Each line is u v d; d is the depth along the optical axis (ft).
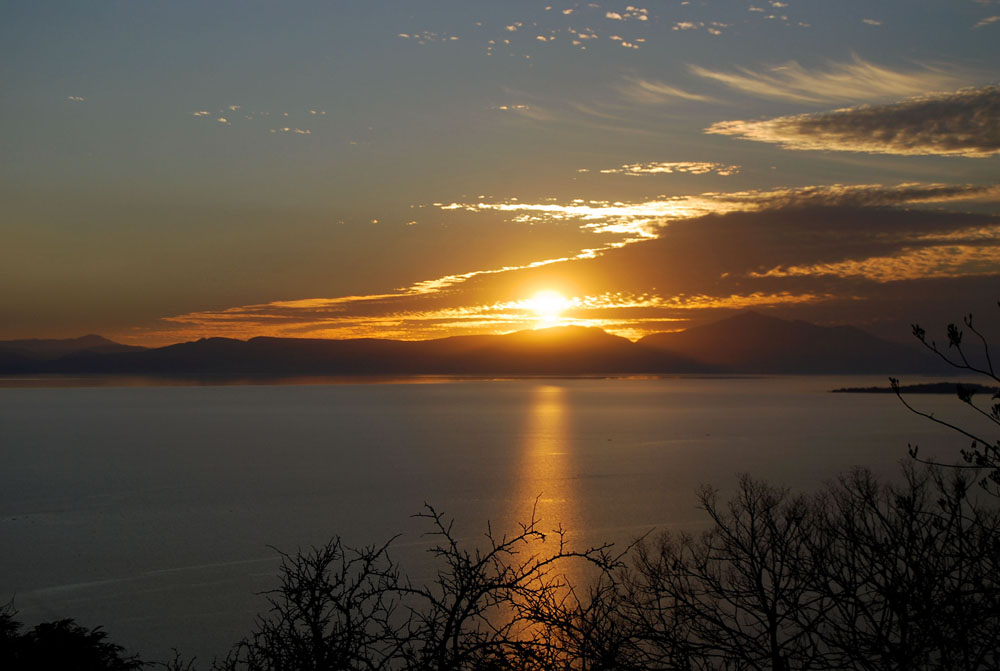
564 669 11.87
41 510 180.24
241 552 128.98
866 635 15.10
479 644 11.69
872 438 342.44
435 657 11.70
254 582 107.34
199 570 116.16
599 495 191.52
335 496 200.54
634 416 526.98
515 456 296.71
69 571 116.88
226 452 319.06
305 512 175.22
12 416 556.92
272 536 143.95
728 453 294.05
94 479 236.84
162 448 336.90
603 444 339.98
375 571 12.94
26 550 133.18
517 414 556.92
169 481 232.32
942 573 14.28
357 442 360.28
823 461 255.70
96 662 32.19
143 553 129.49
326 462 282.36
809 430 397.19
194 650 77.61
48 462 283.79
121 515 172.35
